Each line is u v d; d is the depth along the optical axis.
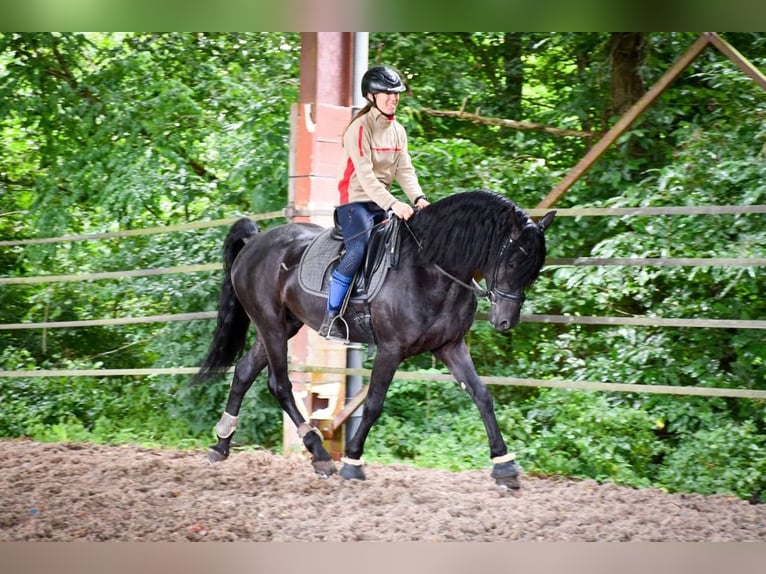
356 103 7.30
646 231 7.19
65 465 6.75
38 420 9.18
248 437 8.05
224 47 10.66
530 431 7.27
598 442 6.91
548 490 6.06
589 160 6.78
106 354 10.23
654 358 7.46
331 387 7.11
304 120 7.07
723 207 5.84
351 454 5.99
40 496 5.70
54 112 10.27
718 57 8.35
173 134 10.14
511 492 5.70
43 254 10.33
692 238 7.14
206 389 8.38
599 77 9.44
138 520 5.12
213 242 8.84
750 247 6.80
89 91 10.38
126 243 9.60
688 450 6.69
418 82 10.12
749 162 7.03
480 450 7.19
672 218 7.21
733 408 7.29
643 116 8.52
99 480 6.17
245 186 9.14
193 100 10.16
